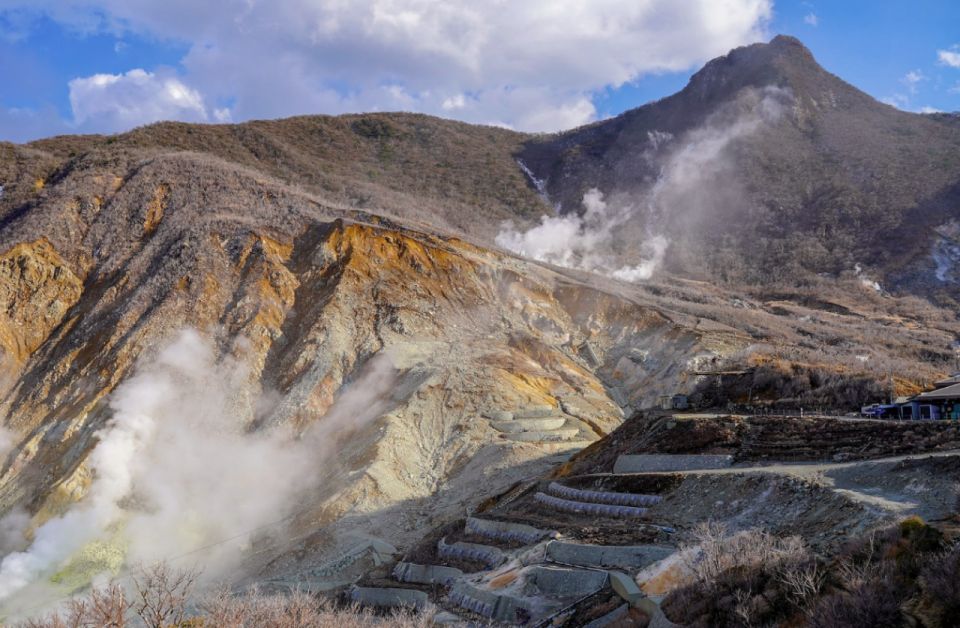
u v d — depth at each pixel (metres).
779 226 180.62
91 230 123.19
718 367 87.94
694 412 66.94
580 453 66.44
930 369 83.25
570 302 117.38
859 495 36.38
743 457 51.78
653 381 97.62
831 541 33.31
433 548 56.47
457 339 103.00
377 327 102.06
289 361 97.19
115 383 94.44
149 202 126.50
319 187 169.38
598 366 105.75
